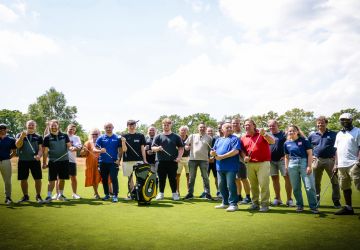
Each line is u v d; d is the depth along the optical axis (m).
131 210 6.54
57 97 79.75
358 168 5.87
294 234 4.61
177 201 7.93
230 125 6.84
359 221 5.44
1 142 7.40
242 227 5.04
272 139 6.36
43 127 76.81
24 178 7.62
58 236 4.53
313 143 7.40
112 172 7.88
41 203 7.46
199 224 5.26
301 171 6.37
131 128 8.29
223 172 6.73
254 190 6.72
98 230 4.86
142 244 4.14
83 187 11.08
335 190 6.99
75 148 8.16
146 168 7.29
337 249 3.91
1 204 7.29
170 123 8.37
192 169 8.48
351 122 6.20
